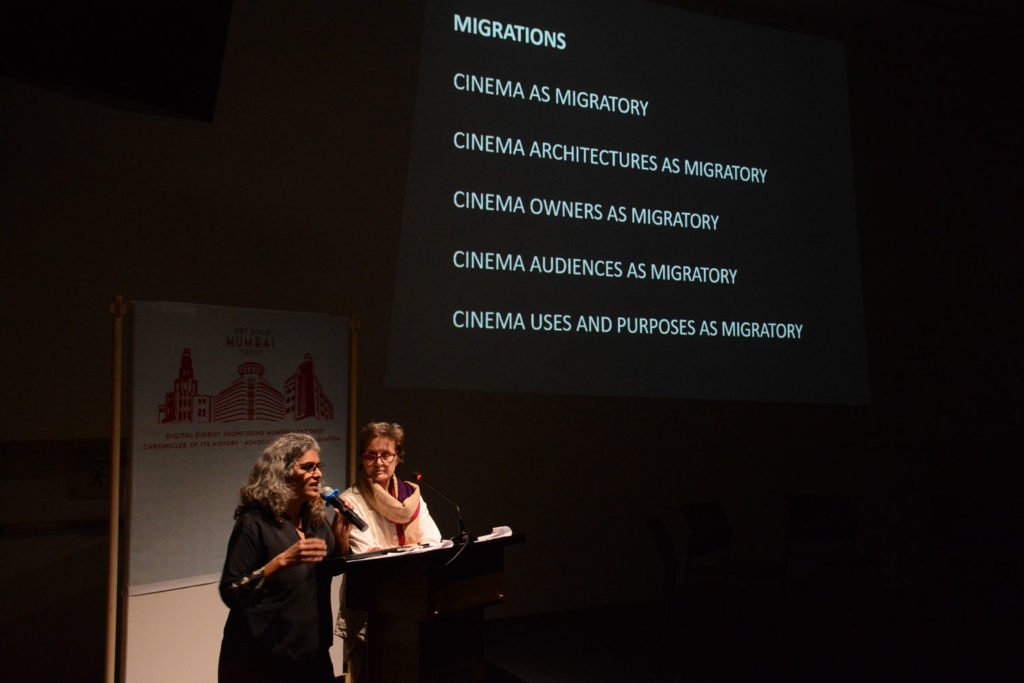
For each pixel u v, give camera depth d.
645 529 5.14
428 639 2.54
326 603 2.35
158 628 3.09
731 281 5.42
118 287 3.92
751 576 4.38
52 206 3.81
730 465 5.43
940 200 6.22
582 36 5.10
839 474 5.76
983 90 6.29
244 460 3.34
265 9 4.33
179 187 4.09
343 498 2.87
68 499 3.76
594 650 4.17
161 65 2.81
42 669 3.63
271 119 4.31
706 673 3.77
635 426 5.15
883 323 5.98
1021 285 6.24
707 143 5.42
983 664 3.80
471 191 4.74
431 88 4.67
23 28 2.39
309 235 4.37
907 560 5.48
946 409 6.14
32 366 3.73
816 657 3.97
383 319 4.52
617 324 5.07
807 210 5.71
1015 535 4.91
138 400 3.05
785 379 5.55
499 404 4.77
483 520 4.70
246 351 3.37
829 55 5.89
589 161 5.05
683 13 5.43
